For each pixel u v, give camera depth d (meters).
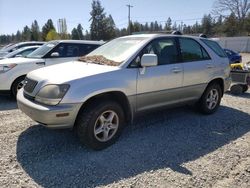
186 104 5.41
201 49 5.56
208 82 5.60
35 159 3.71
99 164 3.62
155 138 4.53
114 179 3.28
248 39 47.19
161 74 4.61
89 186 3.13
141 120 5.40
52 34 45.97
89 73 3.90
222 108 6.56
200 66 5.34
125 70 4.16
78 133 3.90
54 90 3.63
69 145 4.16
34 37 69.81
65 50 7.88
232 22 58.66
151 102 4.61
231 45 49.09
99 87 3.84
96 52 5.15
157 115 5.73
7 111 5.96
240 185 3.21
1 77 6.71
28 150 3.96
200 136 4.68
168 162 3.72
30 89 3.99
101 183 3.19
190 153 4.01
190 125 5.21
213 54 5.77
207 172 3.48
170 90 4.84
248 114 6.10
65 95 3.61
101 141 4.01
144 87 4.39
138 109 4.46
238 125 5.32
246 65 9.38
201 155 3.96
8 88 6.83
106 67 4.18
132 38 4.98
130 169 3.51
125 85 4.12
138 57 4.35
